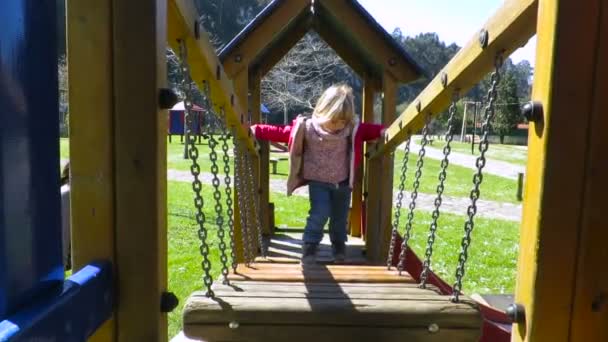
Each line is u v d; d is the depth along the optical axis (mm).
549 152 1028
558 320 1065
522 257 1135
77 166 1149
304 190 12539
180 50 1438
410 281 2191
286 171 16562
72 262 1160
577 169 1031
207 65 1623
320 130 3588
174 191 11141
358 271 2410
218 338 1685
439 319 1670
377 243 3998
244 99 3926
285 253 4062
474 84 1678
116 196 1149
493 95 1384
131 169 1144
